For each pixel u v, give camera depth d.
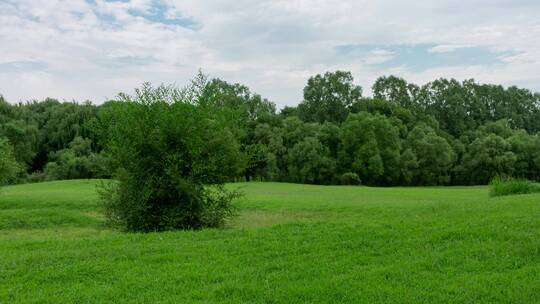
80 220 24.97
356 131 80.44
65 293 8.61
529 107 128.00
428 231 12.99
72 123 87.19
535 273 9.41
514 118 121.38
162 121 17.92
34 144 83.62
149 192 17.64
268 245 11.93
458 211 16.67
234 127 19.20
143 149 18.03
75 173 74.75
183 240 13.05
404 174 82.00
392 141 82.44
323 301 8.20
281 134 83.31
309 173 79.81
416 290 8.62
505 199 20.70
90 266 10.17
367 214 23.66
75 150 79.31
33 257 10.95
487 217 14.60
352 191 44.75
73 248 12.38
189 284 9.03
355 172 80.44
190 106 18.44
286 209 27.30
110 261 10.64
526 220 13.77
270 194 39.12
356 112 106.75
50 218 24.73
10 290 8.77
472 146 85.38
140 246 12.12
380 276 9.40
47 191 39.59
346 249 11.56
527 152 83.62
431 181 84.94
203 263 10.45
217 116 18.73
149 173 18.08
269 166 79.62
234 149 18.88
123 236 13.89
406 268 9.89
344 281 9.11
